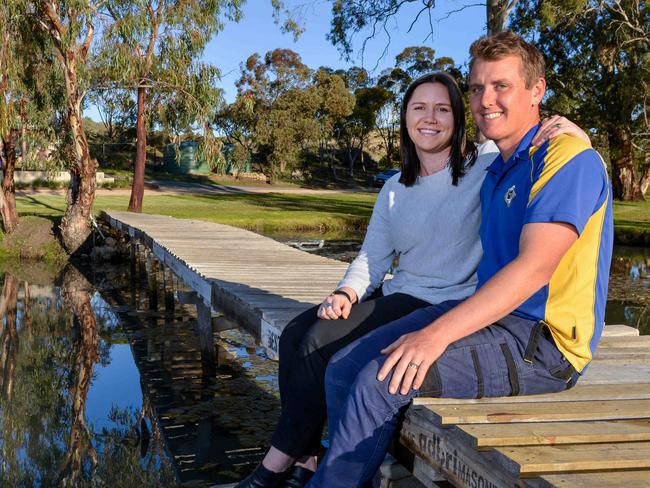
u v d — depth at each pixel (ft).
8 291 42.86
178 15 66.64
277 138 148.25
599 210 6.90
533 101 7.50
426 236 8.60
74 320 34.14
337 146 191.72
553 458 5.75
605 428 6.51
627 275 48.93
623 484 5.33
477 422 6.68
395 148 173.37
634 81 88.28
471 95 7.66
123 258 59.06
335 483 6.99
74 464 16.34
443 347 6.70
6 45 52.44
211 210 89.71
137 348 28.04
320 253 58.85
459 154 8.50
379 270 9.43
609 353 10.61
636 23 84.58
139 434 18.28
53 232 60.80
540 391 7.27
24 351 27.84
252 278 21.48
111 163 151.12
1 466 16.08
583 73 97.81
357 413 6.83
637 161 127.85
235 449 17.07
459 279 8.43
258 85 150.71
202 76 68.85
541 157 6.94
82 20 55.36
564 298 7.04
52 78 57.88
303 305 16.15
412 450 7.36
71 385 23.04
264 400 20.88
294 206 101.76
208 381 23.04
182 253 29.48
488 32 60.23
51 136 58.90
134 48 63.41
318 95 152.87
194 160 153.69
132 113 98.63
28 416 19.89
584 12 78.23
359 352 7.29
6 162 60.49
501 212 7.30
